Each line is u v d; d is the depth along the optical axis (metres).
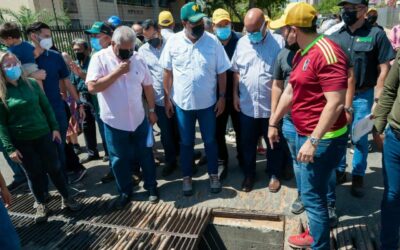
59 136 3.32
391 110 2.20
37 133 3.05
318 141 2.01
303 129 2.20
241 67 3.37
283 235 2.93
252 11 3.11
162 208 3.38
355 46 3.04
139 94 3.24
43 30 3.55
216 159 3.56
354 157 3.22
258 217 3.13
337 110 1.95
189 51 3.21
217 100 3.55
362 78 3.07
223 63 3.33
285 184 3.64
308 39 2.07
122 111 3.15
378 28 3.04
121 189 3.46
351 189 3.34
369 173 3.75
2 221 2.15
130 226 3.14
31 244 2.99
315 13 2.03
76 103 4.30
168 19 4.41
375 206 3.11
